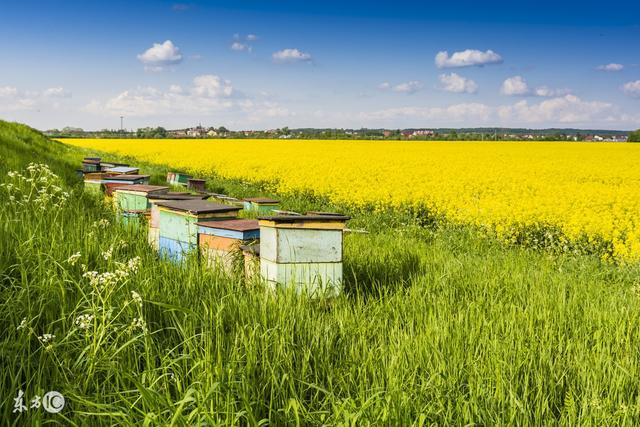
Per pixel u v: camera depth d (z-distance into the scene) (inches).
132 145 2460.6
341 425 126.3
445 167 1309.1
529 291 276.2
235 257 251.0
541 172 1237.7
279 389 144.3
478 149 2192.4
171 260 254.2
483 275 303.1
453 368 162.4
